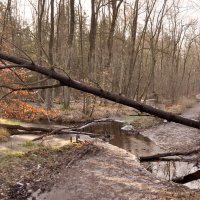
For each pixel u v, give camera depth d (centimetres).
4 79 1116
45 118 2302
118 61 3816
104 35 3750
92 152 1457
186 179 1212
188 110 3728
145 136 2180
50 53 2602
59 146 1495
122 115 2845
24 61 315
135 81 4344
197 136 2138
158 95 4456
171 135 2191
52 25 2603
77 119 2388
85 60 3822
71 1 2670
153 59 3381
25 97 2095
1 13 1656
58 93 3950
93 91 338
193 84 7825
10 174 1145
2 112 1858
